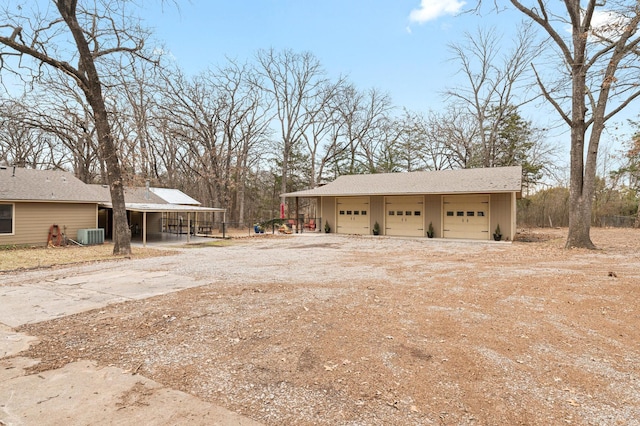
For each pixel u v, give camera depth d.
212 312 4.85
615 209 28.78
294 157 34.75
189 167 28.34
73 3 10.57
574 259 9.74
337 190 19.89
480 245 14.24
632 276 7.11
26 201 14.05
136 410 2.54
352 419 2.40
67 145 24.48
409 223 18.52
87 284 6.76
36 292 6.13
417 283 6.69
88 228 16.20
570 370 3.11
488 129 28.69
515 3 12.75
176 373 3.13
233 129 28.06
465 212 17.19
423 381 2.91
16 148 27.09
